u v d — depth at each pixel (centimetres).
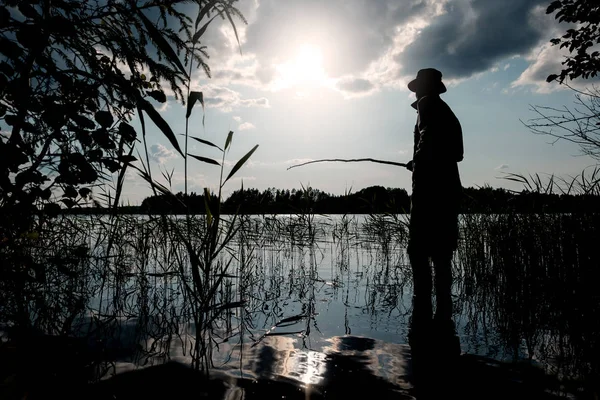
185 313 338
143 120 235
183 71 236
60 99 224
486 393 192
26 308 267
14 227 218
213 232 296
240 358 233
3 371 196
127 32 268
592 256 339
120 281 444
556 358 242
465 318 346
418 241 400
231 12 264
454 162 413
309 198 775
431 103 423
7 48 182
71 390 181
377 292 446
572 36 639
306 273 558
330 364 227
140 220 479
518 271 413
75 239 452
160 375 203
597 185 372
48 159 222
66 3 221
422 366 226
